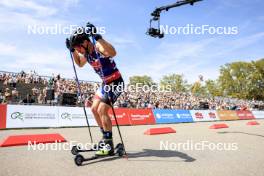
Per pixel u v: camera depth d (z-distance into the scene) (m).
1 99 14.85
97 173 3.37
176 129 10.95
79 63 4.61
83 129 10.18
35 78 18.67
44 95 15.59
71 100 13.72
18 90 17.36
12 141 5.38
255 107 33.50
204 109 22.14
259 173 3.75
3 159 3.99
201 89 71.62
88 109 12.43
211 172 3.65
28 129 9.80
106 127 4.33
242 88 73.62
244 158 4.78
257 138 8.06
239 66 73.06
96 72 4.39
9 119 9.81
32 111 10.53
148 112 15.10
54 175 3.22
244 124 15.82
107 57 4.27
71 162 3.95
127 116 13.73
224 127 12.05
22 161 3.91
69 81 17.72
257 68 72.12
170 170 3.65
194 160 4.38
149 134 8.27
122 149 4.47
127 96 18.86
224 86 74.06
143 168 3.70
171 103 21.72
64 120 11.40
